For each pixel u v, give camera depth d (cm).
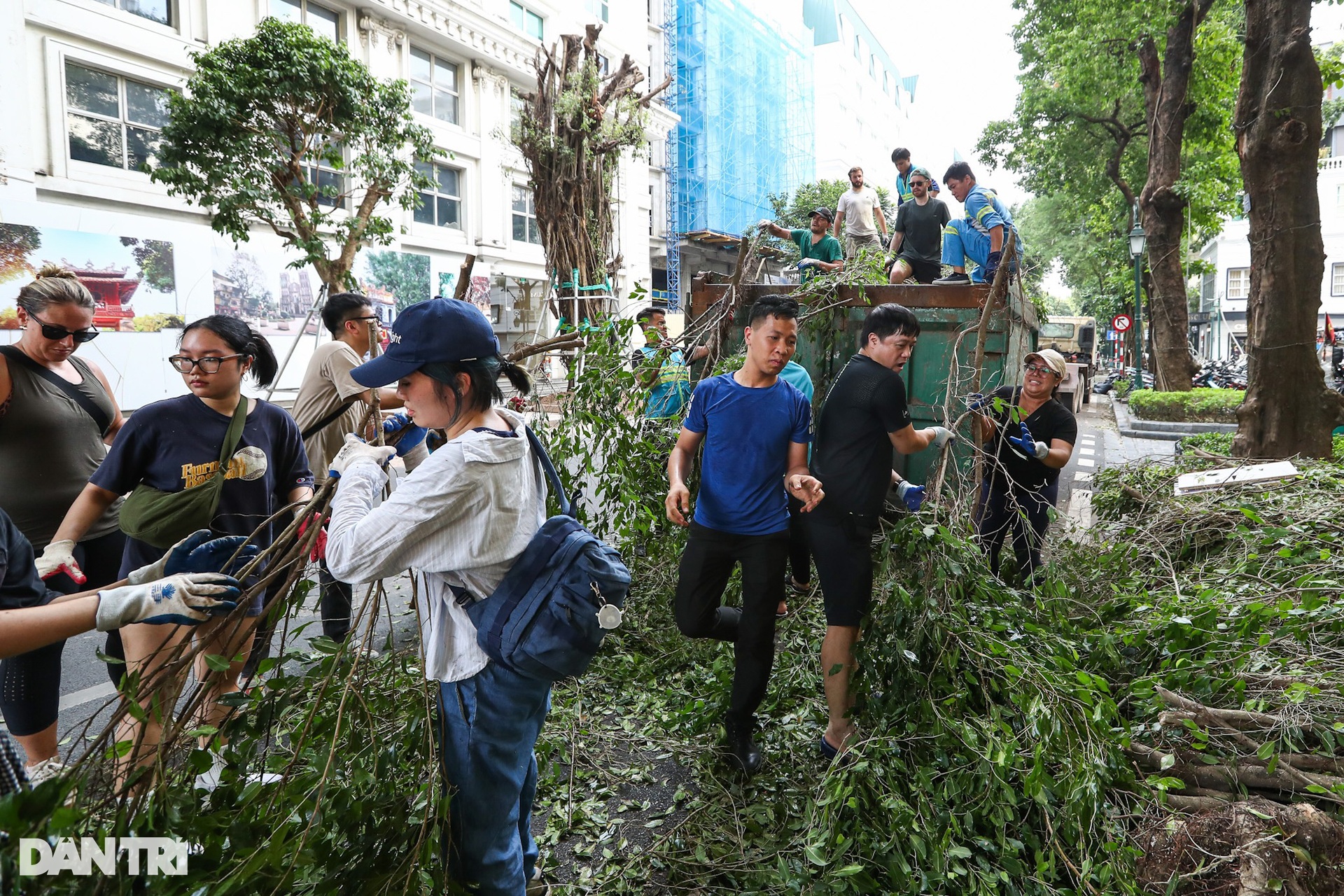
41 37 1066
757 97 3641
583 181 880
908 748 268
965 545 302
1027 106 2295
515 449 179
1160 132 1634
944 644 281
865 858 237
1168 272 1667
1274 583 351
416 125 1088
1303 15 730
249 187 938
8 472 295
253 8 1358
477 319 184
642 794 299
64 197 1093
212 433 275
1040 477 436
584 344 440
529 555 180
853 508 306
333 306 398
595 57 914
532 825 278
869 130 5388
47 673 260
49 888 140
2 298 905
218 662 175
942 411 504
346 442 204
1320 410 759
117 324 1014
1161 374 1681
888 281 757
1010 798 226
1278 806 223
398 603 457
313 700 192
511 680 179
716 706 329
